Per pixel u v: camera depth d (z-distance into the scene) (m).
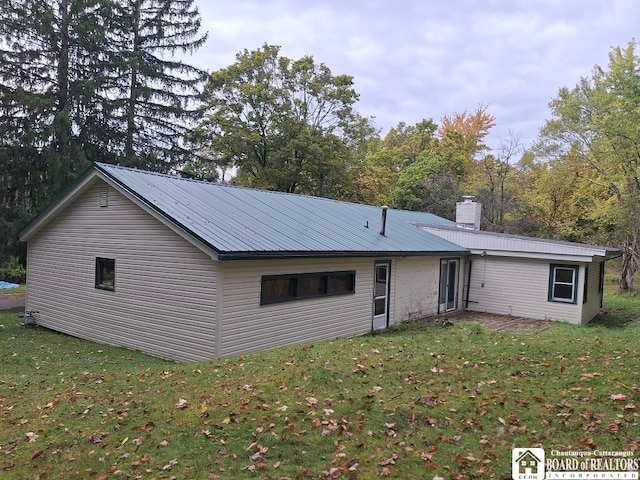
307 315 10.90
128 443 4.90
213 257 8.71
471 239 17.28
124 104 23.38
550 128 24.81
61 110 20.14
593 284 16.50
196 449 4.68
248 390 6.18
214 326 9.03
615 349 7.88
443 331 11.39
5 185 19.59
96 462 4.57
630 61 21.06
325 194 32.12
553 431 4.87
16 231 18.53
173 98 26.23
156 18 26.53
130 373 7.79
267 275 9.91
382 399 5.75
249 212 11.69
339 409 5.47
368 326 12.94
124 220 10.84
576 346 8.20
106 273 11.42
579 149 24.17
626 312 17.72
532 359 7.38
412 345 8.72
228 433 4.98
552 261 15.78
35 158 19.84
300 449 4.61
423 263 15.45
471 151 40.03
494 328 13.91
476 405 5.55
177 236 9.70
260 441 4.78
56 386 7.19
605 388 5.90
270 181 30.47
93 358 9.56
